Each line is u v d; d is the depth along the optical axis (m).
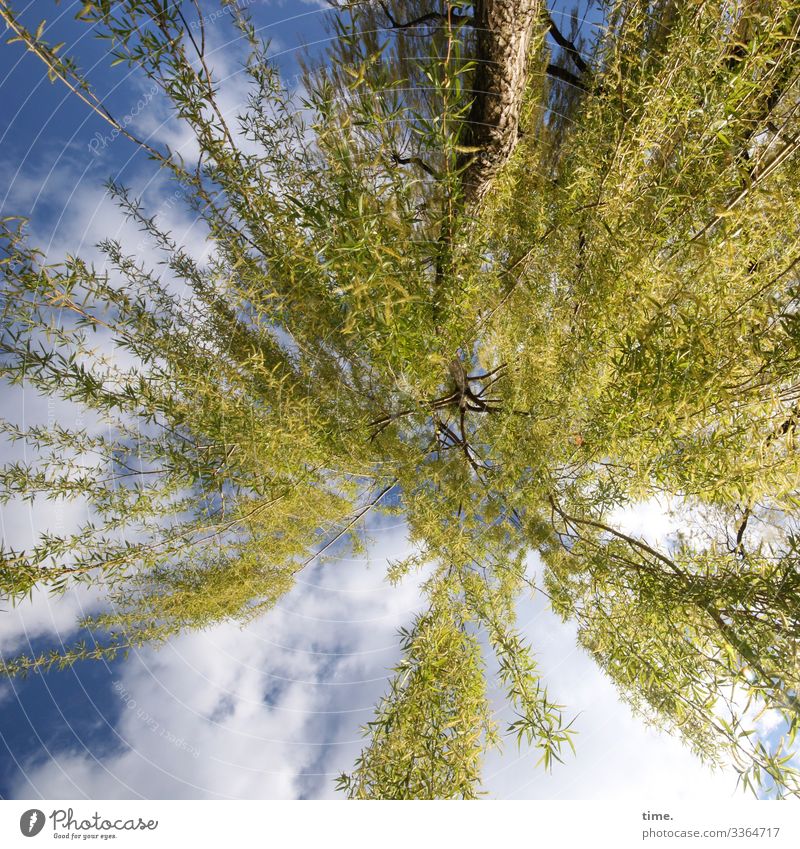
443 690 2.72
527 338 3.17
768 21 1.85
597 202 2.48
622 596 2.80
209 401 2.69
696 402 2.05
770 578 2.15
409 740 2.56
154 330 2.79
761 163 2.15
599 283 2.46
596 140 2.56
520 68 2.48
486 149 2.68
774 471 2.23
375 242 1.72
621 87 2.36
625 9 2.30
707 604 2.28
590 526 3.25
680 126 2.21
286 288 2.46
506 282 3.20
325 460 3.13
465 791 2.45
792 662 1.98
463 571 3.48
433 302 2.61
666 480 2.57
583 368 2.78
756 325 2.08
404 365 2.55
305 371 3.04
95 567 2.57
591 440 2.87
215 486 2.86
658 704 2.62
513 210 3.05
